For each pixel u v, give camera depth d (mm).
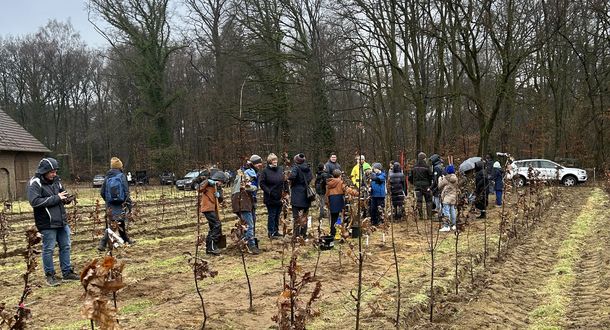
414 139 27109
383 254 9289
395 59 26469
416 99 24500
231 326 5445
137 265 8664
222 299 6477
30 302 6570
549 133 34188
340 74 26984
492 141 31062
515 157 34719
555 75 34688
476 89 21328
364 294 6625
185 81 49344
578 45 32344
